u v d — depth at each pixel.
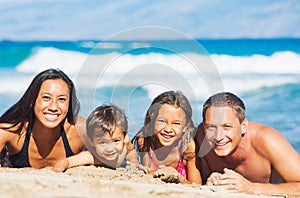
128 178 5.03
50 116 5.49
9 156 5.83
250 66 19.48
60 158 5.85
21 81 18.06
